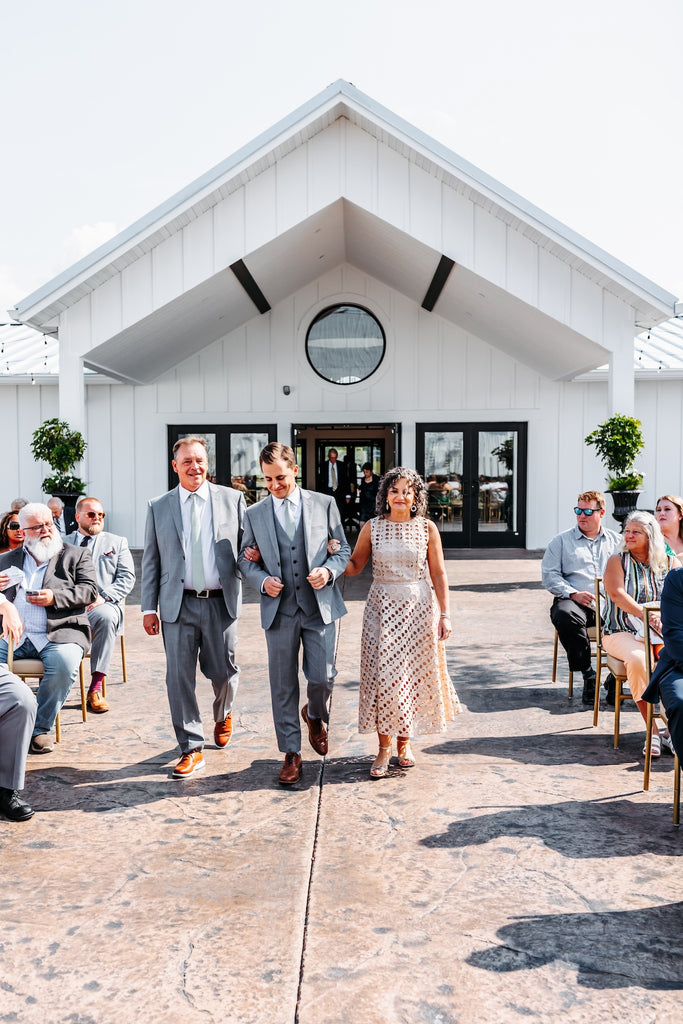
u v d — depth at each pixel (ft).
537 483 52.90
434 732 14.60
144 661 24.45
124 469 53.67
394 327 53.01
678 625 12.82
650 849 11.85
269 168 38.45
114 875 11.17
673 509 18.40
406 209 38.52
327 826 12.67
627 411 38.91
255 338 53.36
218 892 10.68
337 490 65.87
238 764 15.47
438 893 10.62
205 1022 8.16
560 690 20.61
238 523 15.31
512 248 38.40
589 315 38.58
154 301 39.01
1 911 10.27
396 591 14.53
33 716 13.17
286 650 14.44
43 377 50.72
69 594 16.92
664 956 9.23
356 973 8.93
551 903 10.36
